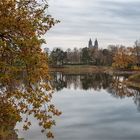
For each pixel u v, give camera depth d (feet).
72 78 520.83
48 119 37.06
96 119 168.66
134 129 146.00
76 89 341.82
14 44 36.37
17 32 36.65
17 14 36.60
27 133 122.31
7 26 35.73
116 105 221.66
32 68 36.01
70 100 245.24
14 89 36.60
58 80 471.62
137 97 265.34
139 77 383.04
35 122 143.02
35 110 37.19
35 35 36.55
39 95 36.47
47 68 36.70
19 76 36.14
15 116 35.24
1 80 35.09
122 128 147.74
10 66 34.94
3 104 36.37
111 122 161.48
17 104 37.17
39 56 36.09
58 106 211.00
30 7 37.81
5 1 35.83
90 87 365.40
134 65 645.51
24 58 35.47
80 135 131.64
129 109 204.13
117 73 606.96
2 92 36.65
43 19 37.50
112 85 380.58
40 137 119.24
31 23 36.78
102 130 142.61
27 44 35.06
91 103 230.68
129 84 369.50
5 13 36.11
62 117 170.81
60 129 141.28
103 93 300.61
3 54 36.55
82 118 169.99
